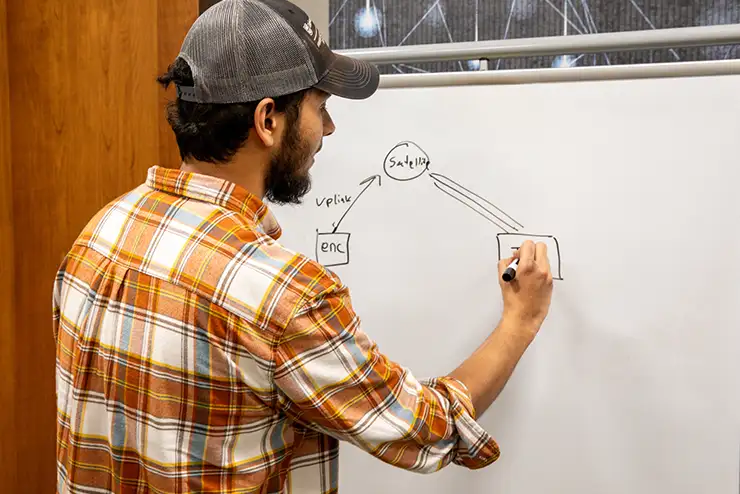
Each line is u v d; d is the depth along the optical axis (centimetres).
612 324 109
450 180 117
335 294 75
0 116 162
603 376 110
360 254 123
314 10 162
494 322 115
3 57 161
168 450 73
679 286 106
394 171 120
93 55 157
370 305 123
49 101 161
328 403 72
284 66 77
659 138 106
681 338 106
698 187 104
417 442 79
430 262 119
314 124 83
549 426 113
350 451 127
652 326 107
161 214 78
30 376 169
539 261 106
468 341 117
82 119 160
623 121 107
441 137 117
